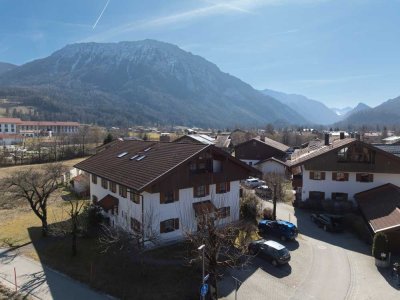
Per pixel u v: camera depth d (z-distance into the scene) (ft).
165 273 92.53
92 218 123.54
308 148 221.46
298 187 175.01
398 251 106.42
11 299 82.33
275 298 83.20
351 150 150.30
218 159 122.21
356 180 153.58
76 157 299.99
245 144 273.75
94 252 106.01
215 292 77.30
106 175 126.41
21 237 121.29
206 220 88.07
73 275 93.30
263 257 103.04
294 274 95.09
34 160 272.92
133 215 111.86
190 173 115.14
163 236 108.88
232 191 127.85
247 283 89.71
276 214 150.82
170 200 110.52
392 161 145.79
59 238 118.73
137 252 95.71
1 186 180.65
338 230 128.36
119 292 84.58
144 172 112.37
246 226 126.31
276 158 262.06
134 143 150.30
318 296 84.38
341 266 100.37
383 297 84.02
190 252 102.94
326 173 157.58
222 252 104.32
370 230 116.57
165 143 131.85
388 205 122.11
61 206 157.89
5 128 589.32
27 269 97.50
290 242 118.21
